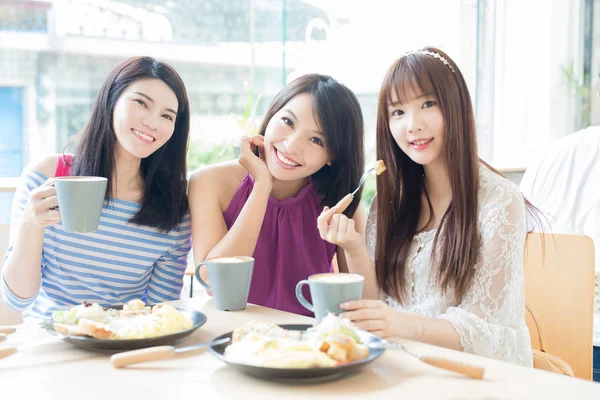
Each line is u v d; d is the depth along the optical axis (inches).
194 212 65.9
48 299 64.4
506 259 60.0
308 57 121.9
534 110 155.0
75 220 47.0
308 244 68.9
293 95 63.7
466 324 53.7
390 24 134.4
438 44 145.0
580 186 114.2
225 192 68.2
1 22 87.7
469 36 151.9
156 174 65.3
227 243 61.6
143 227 64.8
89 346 42.2
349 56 128.4
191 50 106.1
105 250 63.7
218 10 108.3
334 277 47.5
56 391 35.5
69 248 62.8
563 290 70.1
